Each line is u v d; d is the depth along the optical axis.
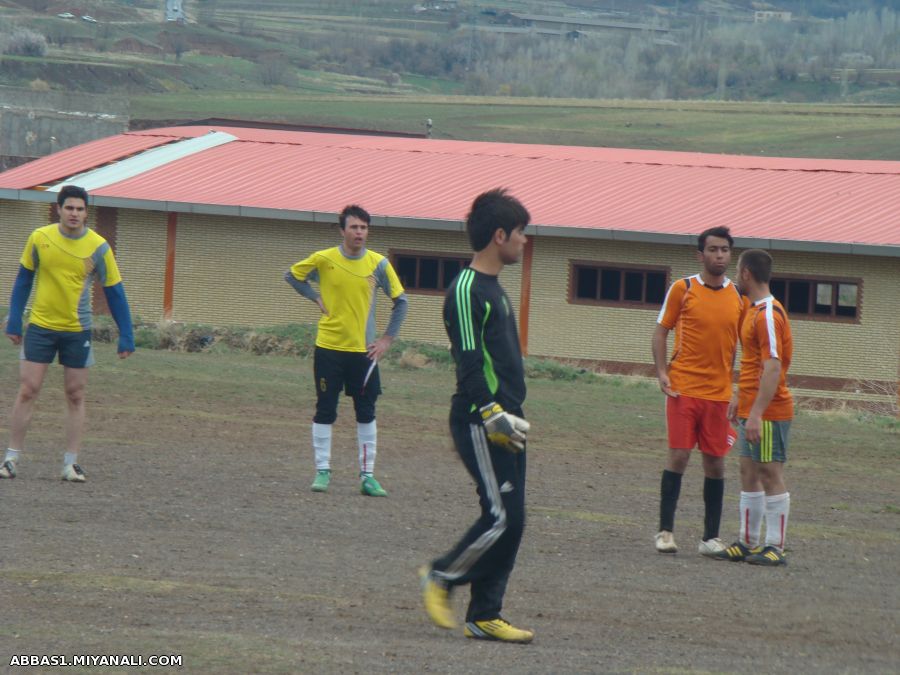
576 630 19.78
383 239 97.88
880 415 77.00
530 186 102.94
